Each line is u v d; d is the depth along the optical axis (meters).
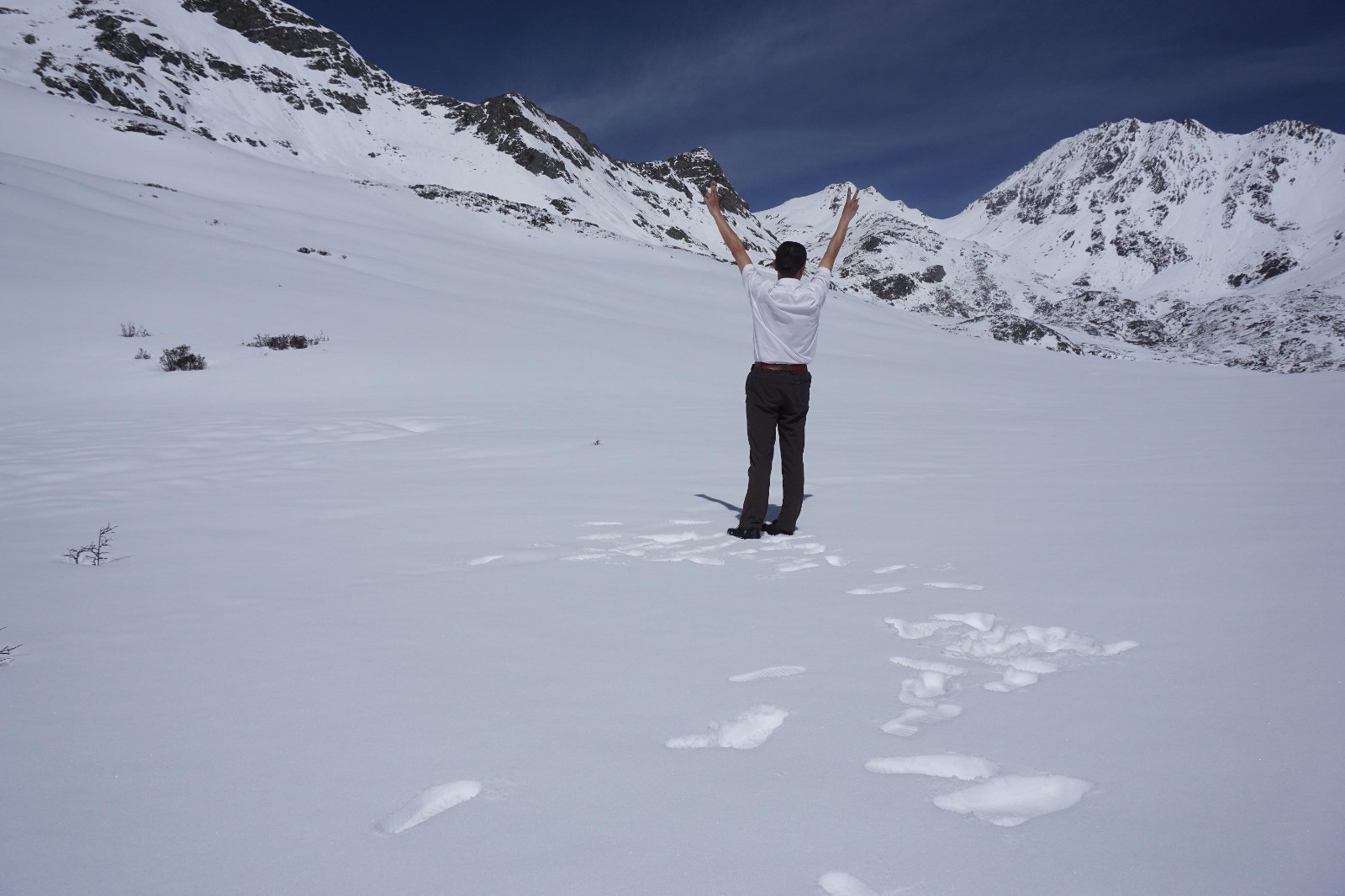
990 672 2.60
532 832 1.72
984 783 1.85
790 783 1.90
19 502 7.03
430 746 2.18
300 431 12.41
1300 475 7.27
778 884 1.50
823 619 3.25
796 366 4.98
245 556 4.90
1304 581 3.54
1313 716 2.13
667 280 76.75
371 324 27.34
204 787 1.98
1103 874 1.49
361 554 4.91
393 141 169.38
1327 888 1.41
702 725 2.27
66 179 45.69
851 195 5.24
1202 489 6.64
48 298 24.09
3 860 1.67
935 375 32.88
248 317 25.47
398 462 9.41
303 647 3.10
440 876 1.57
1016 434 12.91
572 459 9.60
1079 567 4.01
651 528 5.48
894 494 6.79
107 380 18.42
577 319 39.16
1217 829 1.63
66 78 118.75
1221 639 2.81
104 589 4.10
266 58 174.00
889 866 1.55
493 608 3.61
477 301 39.59
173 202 54.66
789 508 5.16
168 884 1.57
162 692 2.66
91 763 2.13
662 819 1.76
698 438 11.91
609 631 3.19
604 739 2.19
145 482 8.00
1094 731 2.12
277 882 1.57
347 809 1.85
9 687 2.72
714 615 3.38
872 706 2.35
